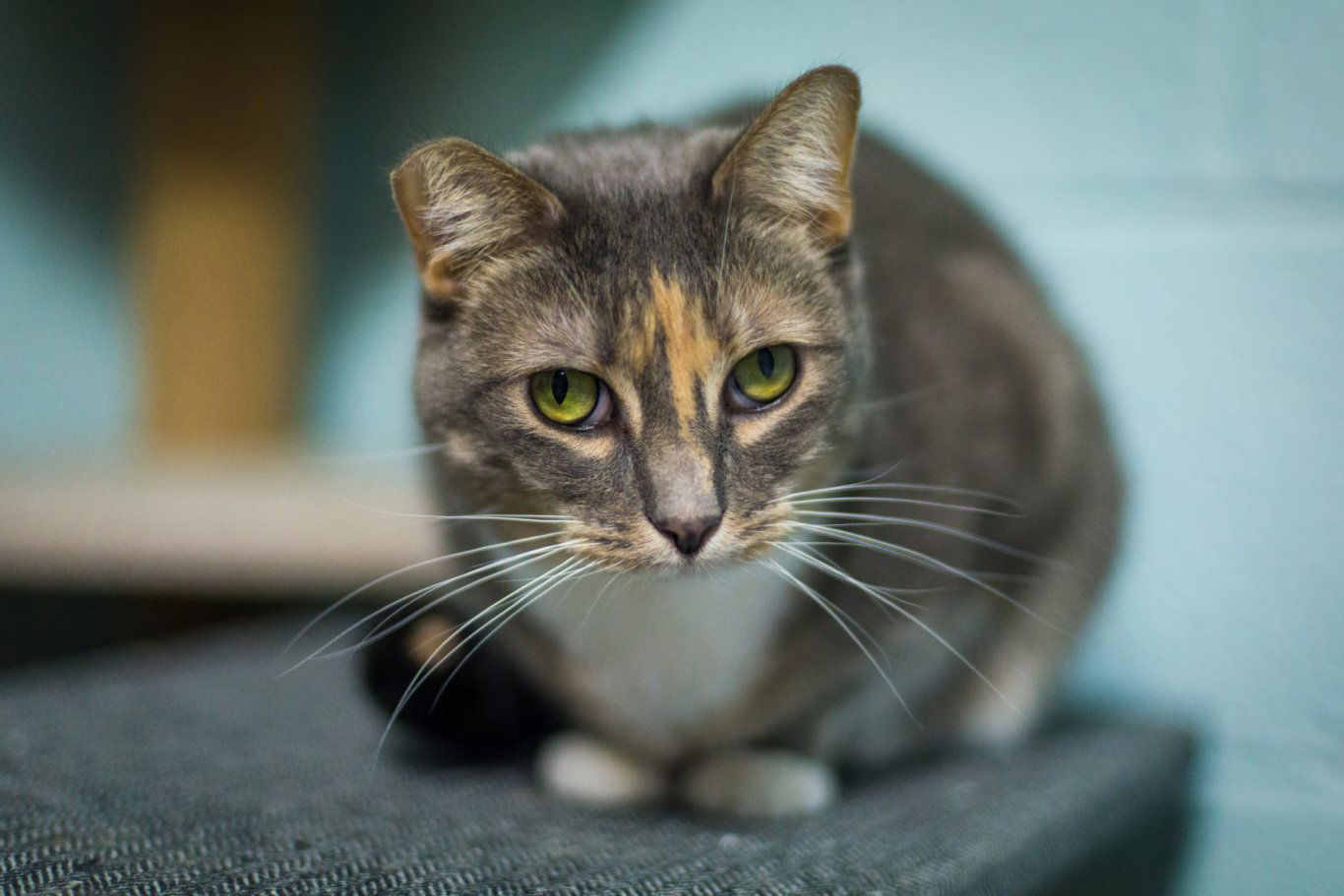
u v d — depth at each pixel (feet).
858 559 1.31
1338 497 1.56
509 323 1.23
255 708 1.50
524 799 1.29
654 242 1.20
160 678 1.62
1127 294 1.64
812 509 1.27
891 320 1.41
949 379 1.41
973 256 1.54
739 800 1.26
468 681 1.36
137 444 2.05
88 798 1.21
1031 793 1.28
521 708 1.39
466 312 1.26
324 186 2.07
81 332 2.25
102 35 2.19
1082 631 1.54
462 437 1.27
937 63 1.73
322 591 1.82
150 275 1.96
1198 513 1.61
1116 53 1.65
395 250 2.03
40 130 2.19
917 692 1.41
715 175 1.21
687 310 1.19
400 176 1.22
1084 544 1.51
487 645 1.35
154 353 1.98
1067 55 1.67
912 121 1.74
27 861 1.06
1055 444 1.46
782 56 1.80
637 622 1.28
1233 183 1.60
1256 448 1.59
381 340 2.06
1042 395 1.47
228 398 2.00
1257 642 1.58
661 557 1.20
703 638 1.28
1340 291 1.56
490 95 1.95
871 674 1.34
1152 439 1.63
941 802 1.26
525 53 1.92
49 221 2.22
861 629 1.31
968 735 1.49
